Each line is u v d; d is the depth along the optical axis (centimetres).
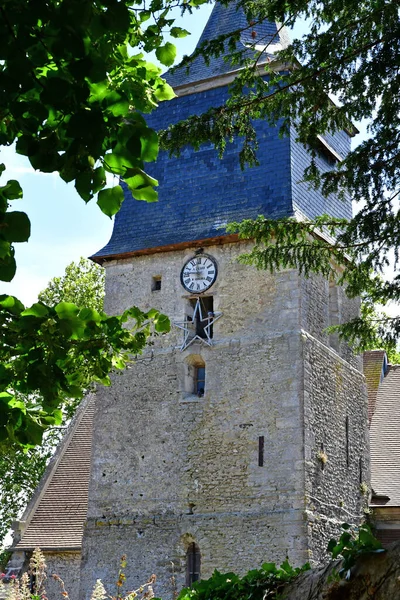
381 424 2703
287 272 2208
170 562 2127
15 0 539
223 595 869
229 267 2281
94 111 569
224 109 1441
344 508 2244
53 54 560
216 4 2620
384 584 651
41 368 721
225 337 2241
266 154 2333
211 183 2392
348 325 1553
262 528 2052
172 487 2188
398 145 1418
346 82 1391
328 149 2459
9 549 2361
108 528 2227
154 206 2461
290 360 2145
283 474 2072
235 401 2180
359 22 1357
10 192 635
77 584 2286
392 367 2970
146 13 779
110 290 2439
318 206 2403
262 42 2481
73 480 2517
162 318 838
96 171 614
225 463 2145
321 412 2197
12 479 3381
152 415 2270
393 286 1495
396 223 1435
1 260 631
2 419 711
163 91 734
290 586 799
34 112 585
